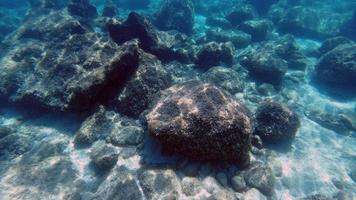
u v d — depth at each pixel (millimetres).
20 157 1783
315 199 1474
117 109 1931
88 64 2158
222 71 2650
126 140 1687
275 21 5242
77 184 1480
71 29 3385
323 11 5074
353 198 1582
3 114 2312
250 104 2441
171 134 1394
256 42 4266
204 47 2914
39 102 2135
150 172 1426
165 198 1295
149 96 1976
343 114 2457
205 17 5840
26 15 4207
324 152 2039
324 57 3277
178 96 1604
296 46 3582
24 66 2641
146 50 2807
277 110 1975
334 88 3080
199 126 1392
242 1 6230
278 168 1757
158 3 7137
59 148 1748
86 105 1897
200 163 1503
